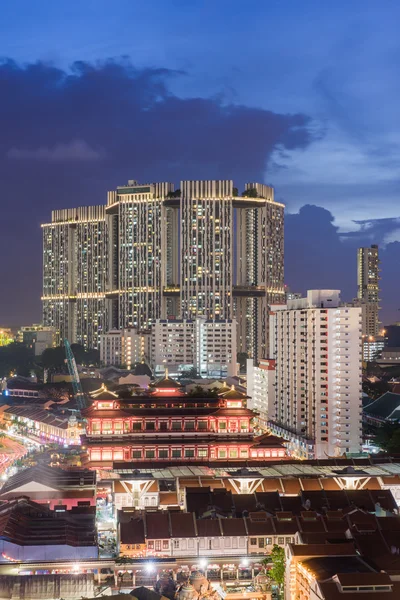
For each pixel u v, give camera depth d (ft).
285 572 482.69
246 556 544.62
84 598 447.83
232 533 559.38
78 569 522.88
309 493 637.71
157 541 554.87
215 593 467.93
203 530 560.61
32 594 472.85
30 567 518.78
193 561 535.60
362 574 415.64
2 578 483.51
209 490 646.74
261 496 629.51
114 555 558.56
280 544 558.56
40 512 614.75
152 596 460.14
